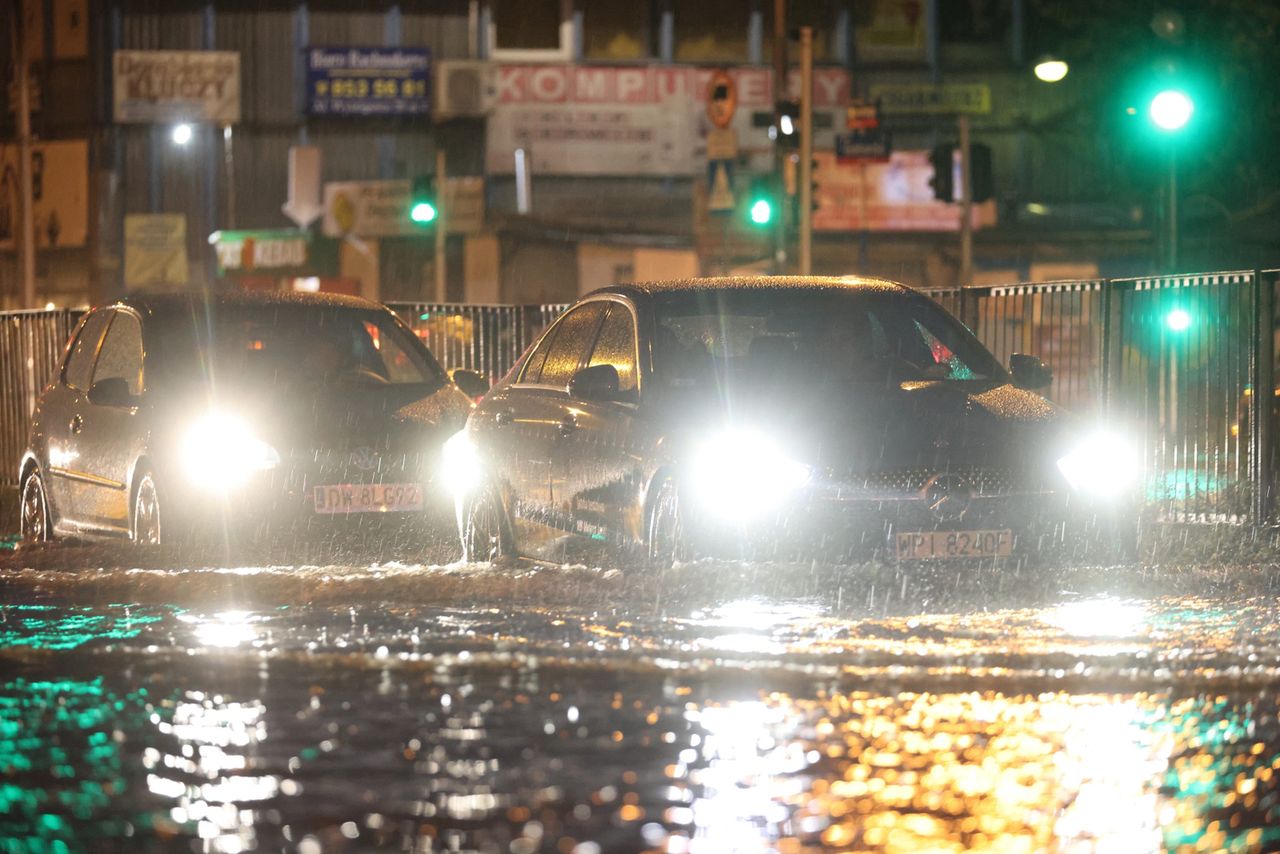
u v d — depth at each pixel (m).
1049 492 25.77
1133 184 74.50
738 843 12.25
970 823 12.82
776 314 28.27
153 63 154.88
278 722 16.44
